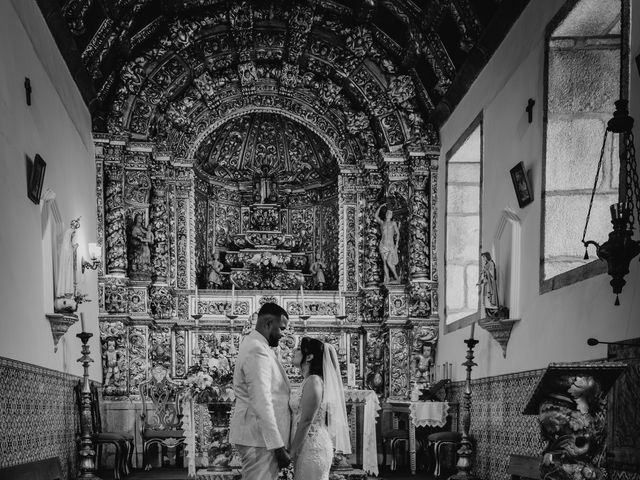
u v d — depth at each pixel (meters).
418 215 17.42
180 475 14.16
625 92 8.41
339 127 18.58
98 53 15.36
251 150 19.80
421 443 15.84
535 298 11.12
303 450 7.62
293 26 17.58
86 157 15.85
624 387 8.01
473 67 14.63
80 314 13.13
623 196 8.23
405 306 17.53
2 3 9.83
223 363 12.42
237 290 18.33
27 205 10.73
